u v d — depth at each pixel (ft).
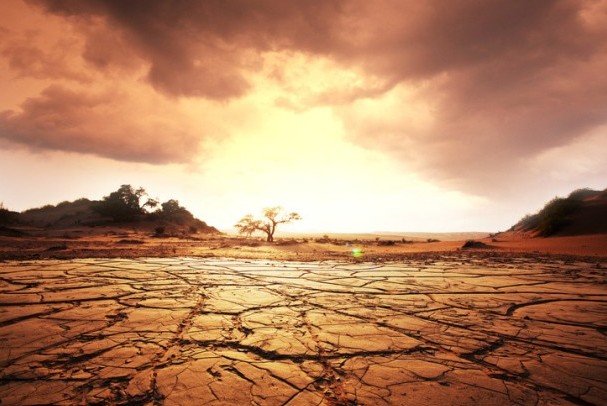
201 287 21.67
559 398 8.22
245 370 9.53
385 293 20.86
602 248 53.67
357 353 10.93
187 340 11.89
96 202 195.72
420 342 12.07
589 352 11.28
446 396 8.22
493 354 11.03
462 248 72.59
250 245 83.82
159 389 8.41
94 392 8.24
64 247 51.93
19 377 9.00
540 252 55.11
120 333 12.57
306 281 25.21
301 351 11.02
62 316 14.70
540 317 15.57
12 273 25.52
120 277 24.79
